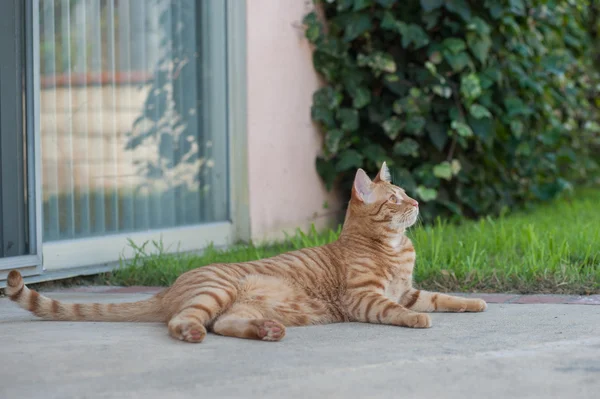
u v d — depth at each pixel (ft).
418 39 27.89
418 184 29.01
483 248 23.20
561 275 19.58
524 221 29.01
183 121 25.35
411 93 28.09
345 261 16.93
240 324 14.42
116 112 23.38
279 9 27.32
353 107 28.99
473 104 29.01
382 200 17.19
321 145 29.27
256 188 26.66
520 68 31.35
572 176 41.06
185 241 24.99
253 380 11.71
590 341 13.89
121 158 23.54
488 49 29.71
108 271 22.25
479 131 28.96
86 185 22.65
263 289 15.84
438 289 19.70
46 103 21.56
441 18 29.17
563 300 17.99
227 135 26.32
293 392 11.18
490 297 18.69
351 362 12.63
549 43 35.09
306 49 28.48
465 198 30.04
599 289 18.88
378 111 29.04
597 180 44.06
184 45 25.29
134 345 13.74
